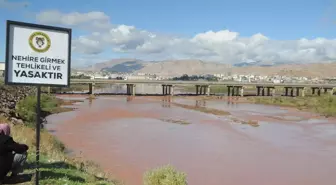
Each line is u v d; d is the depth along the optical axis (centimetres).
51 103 6638
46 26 704
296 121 5972
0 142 774
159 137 3703
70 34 732
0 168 771
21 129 2011
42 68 708
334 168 2667
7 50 670
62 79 730
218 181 2162
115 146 3083
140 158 2653
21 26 681
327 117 6881
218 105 8981
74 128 4100
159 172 1316
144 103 8650
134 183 1933
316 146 3581
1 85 5678
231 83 12862
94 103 8062
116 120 5091
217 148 3222
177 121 5250
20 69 686
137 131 4084
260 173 2422
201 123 5112
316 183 2250
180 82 12425
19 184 788
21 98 5512
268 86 13388
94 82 11369
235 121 5503
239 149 3228
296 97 11931
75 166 1262
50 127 4078
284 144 3619
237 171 2438
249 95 13488
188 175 2253
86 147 2958
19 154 812
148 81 11988
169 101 9725
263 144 3553
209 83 12712
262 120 5869
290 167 2645
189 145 3309
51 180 866
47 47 710
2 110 3117
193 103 9356
